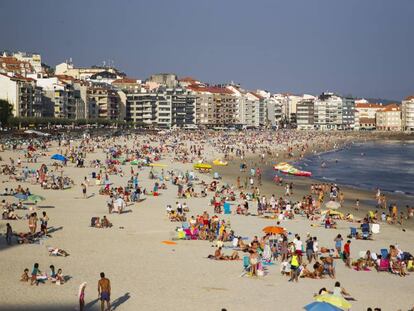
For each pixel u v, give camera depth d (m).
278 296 38.03
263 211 73.19
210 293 38.19
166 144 199.38
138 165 128.88
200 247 52.00
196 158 158.50
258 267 43.03
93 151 159.75
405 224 71.88
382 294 39.94
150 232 58.12
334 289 37.25
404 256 48.25
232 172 133.62
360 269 46.94
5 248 48.91
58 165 120.25
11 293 36.62
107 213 68.75
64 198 79.56
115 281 40.25
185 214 70.12
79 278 40.56
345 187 116.00
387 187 119.44
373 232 63.84
